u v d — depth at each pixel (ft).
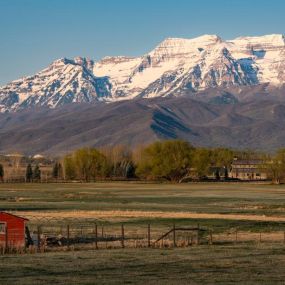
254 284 226.38
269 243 343.46
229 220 473.26
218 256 290.15
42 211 556.92
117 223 454.81
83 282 228.22
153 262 272.31
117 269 255.09
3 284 223.71
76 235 381.60
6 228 327.06
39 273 245.45
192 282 229.45
